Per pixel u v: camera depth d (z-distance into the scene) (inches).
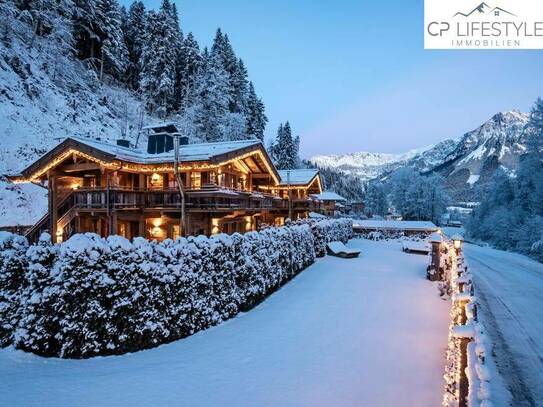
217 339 330.6
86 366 266.5
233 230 1024.2
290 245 621.6
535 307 456.8
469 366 140.0
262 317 403.9
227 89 2076.8
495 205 1959.9
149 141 929.5
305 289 544.1
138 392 223.8
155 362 275.3
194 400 214.5
